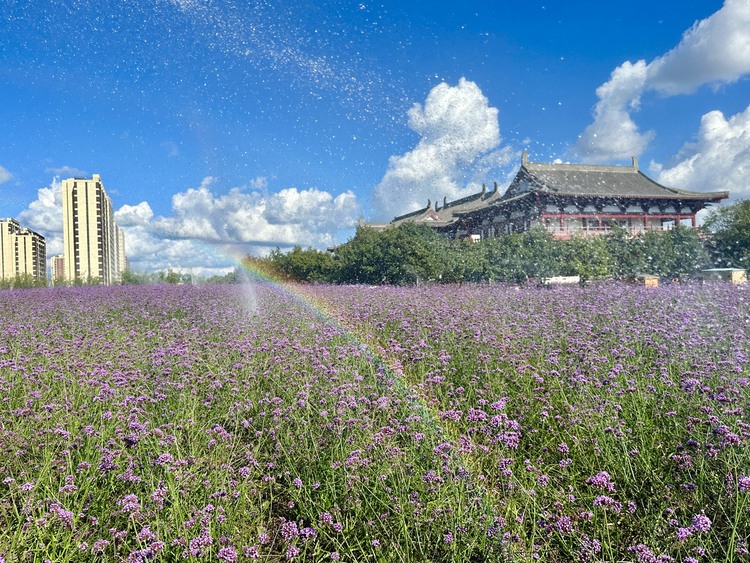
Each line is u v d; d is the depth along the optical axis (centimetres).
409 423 412
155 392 515
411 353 654
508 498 330
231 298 1445
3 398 485
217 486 348
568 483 355
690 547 280
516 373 551
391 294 1452
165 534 291
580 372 528
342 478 355
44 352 662
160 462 339
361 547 302
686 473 344
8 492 338
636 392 476
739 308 916
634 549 271
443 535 300
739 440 334
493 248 2469
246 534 315
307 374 565
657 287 1441
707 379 495
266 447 432
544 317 878
